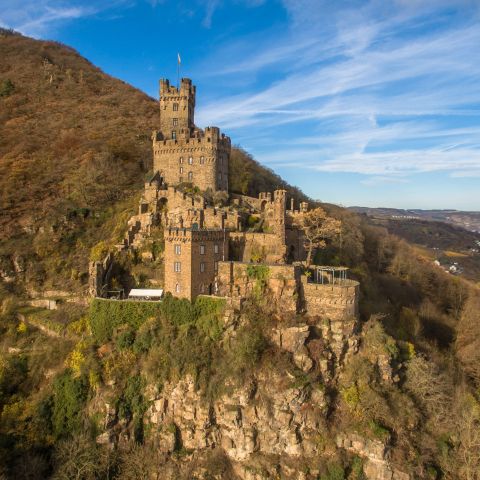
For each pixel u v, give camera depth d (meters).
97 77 185.50
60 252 93.25
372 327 69.19
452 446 63.12
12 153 118.69
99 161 112.25
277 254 80.81
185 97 109.25
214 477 58.38
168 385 64.06
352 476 58.12
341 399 63.19
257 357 63.28
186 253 69.94
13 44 194.12
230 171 119.50
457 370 85.69
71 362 68.75
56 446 61.78
